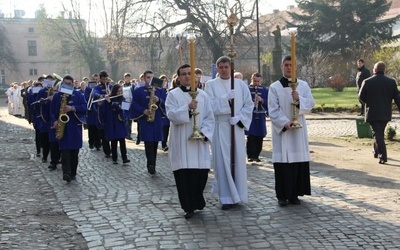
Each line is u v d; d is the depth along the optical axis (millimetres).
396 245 5723
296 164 7477
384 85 10898
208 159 7086
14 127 23672
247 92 7641
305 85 7637
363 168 10422
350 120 20969
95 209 7852
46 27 58031
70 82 10086
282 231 6316
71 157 10281
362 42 44781
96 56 55000
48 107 12164
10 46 70562
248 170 10500
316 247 5715
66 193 9070
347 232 6199
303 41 46531
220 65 7562
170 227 6664
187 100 7125
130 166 11680
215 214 7195
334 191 8328
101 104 12141
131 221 7047
